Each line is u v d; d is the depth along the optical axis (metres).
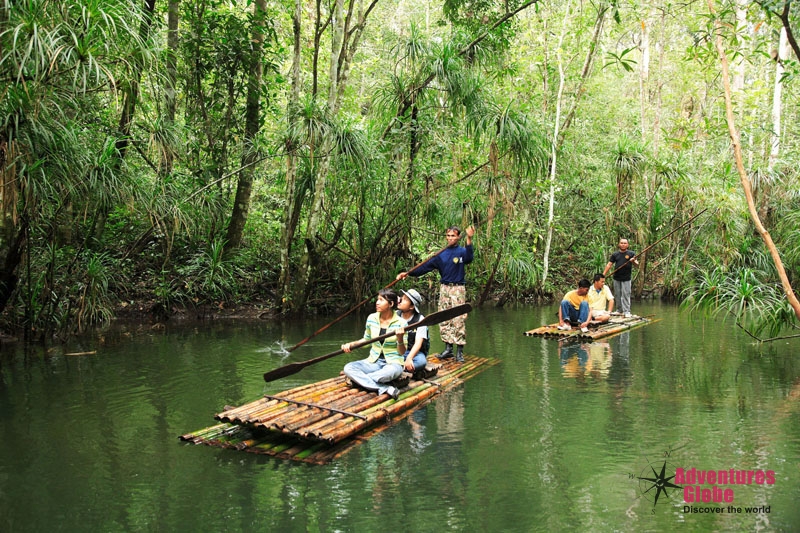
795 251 10.92
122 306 9.55
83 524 2.99
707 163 13.69
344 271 11.37
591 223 15.66
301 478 3.53
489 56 10.77
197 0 9.87
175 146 8.29
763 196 12.53
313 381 5.76
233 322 9.52
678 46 19.00
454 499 3.27
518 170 10.34
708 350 7.62
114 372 6.07
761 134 13.53
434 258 6.87
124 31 5.98
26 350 7.07
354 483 3.46
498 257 11.88
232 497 3.28
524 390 5.55
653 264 15.05
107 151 6.92
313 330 8.83
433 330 9.43
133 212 8.04
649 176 14.10
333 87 9.23
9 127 5.70
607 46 19.55
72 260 8.40
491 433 4.32
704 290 7.26
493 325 9.88
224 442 4.07
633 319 10.26
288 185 9.96
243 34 9.85
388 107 10.42
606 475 3.59
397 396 5.00
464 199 10.68
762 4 5.16
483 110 10.05
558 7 16.17
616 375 6.16
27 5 5.30
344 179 9.77
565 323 8.81
